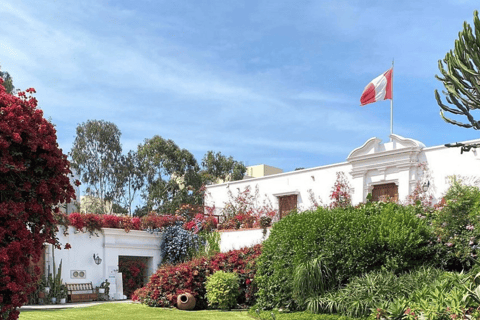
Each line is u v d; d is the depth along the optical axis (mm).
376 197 15281
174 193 33156
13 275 6270
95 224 16172
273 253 10734
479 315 6883
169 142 34500
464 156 13398
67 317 10312
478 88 8609
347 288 9133
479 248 9000
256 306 10914
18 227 6410
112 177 33719
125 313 11297
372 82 16047
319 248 9859
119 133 35281
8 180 6469
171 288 12867
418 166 14281
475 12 8492
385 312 7855
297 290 9539
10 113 6441
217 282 12258
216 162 36969
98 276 16031
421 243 9656
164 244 18031
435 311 7188
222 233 16656
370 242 9438
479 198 9203
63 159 7203
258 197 18500
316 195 16812
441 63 9453
